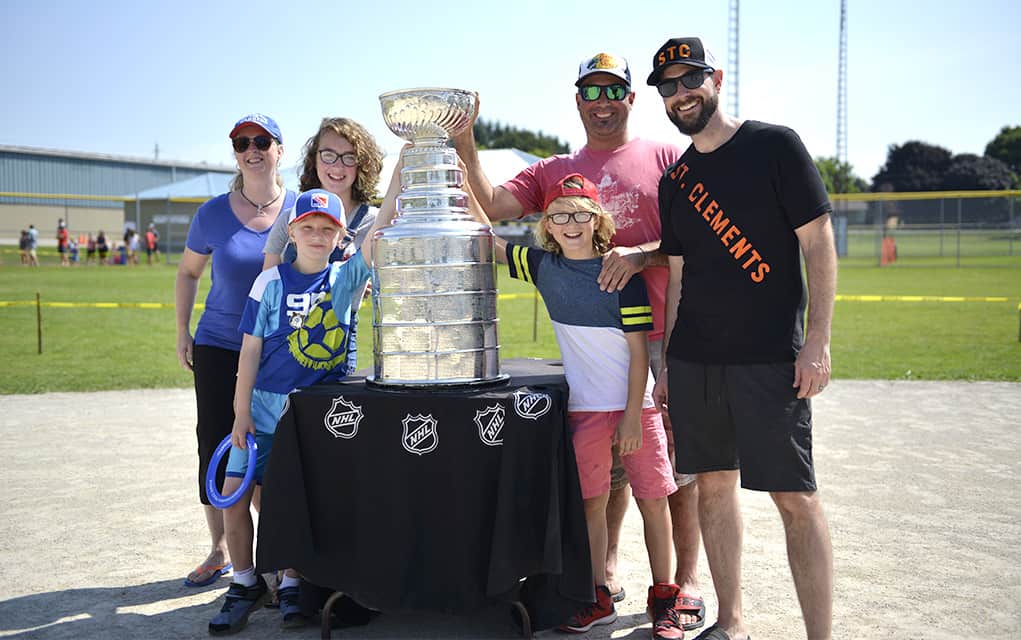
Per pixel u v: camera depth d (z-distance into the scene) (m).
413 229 3.55
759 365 3.35
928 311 18.84
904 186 78.44
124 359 12.59
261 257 4.32
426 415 3.46
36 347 13.71
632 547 4.95
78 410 8.91
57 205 65.06
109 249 45.19
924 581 4.24
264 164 4.42
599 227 3.80
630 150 4.27
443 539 3.50
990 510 5.42
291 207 4.25
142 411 8.87
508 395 3.42
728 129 3.45
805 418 3.38
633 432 3.67
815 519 3.37
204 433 4.25
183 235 42.38
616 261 3.68
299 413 3.57
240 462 3.93
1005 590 4.12
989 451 7.00
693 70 3.34
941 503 5.58
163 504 5.66
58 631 3.74
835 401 9.27
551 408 3.47
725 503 3.59
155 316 18.34
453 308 3.57
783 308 3.36
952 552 4.66
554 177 4.36
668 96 3.40
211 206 4.48
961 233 39.97
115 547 4.86
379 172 4.55
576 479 3.53
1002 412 8.60
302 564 3.58
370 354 12.54
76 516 5.41
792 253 3.36
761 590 4.19
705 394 3.48
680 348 3.55
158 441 7.48
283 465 3.56
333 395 3.53
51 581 4.35
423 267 3.55
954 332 15.16
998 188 76.00
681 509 4.03
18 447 7.27
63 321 17.30
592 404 3.74
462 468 3.45
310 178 4.57
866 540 4.86
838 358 12.38
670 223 3.63
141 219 47.50
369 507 3.53
